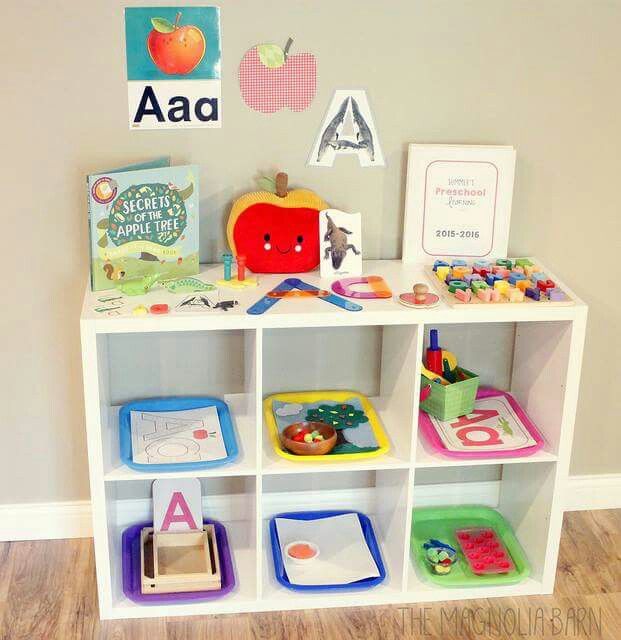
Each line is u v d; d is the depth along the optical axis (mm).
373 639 2074
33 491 2357
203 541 2283
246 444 2129
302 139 2113
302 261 2133
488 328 2340
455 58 2090
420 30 2059
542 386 2188
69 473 2354
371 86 2090
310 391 2346
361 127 2117
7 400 2256
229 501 2416
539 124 2168
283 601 2148
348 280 2098
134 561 2270
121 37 1981
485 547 2332
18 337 2197
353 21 2033
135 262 2008
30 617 2117
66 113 2021
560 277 2320
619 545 2404
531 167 2205
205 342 2260
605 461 2529
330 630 2098
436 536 2387
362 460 2086
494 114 2148
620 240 2303
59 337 2213
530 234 2268
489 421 2229
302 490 2447
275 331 2270
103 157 2070
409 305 1956
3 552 2340
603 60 2135
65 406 2283
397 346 2143
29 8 1936
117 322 1865
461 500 2512
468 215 2172
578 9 2086
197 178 2014
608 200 2260
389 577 2234
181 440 2121
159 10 1974
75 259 2148
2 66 1968
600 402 2463
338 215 2094
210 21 1996
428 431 2178
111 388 2273
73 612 2137
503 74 2117
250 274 2119
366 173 2160
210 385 2307
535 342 2213
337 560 2250
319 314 1913
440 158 2131
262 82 2053
